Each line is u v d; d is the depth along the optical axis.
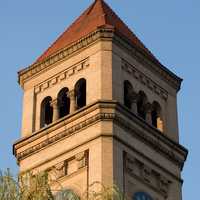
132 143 163.50
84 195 111.94
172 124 181.12
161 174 168.12
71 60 177.50
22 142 172.50
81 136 163.00
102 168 155.38
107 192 103.69
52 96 177.38
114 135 160.00
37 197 97.62
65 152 164.00
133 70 176.88
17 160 172.50
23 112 181.38
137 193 159.50
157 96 181.50
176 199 168.75
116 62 172.50
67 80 176.38
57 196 125.44
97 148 158.62
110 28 174.25
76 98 172.75
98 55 172.38
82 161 159.62
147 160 165.75
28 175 100.44
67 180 160.00
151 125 169.38
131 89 173.62
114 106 162.62
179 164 174.50
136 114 167.12
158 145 169.75
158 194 165.38
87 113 163.75
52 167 164.88
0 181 96.88
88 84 169.62
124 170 158.62
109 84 167.75
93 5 197.12
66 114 177.12
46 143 168.38
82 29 184.50
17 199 96.50
